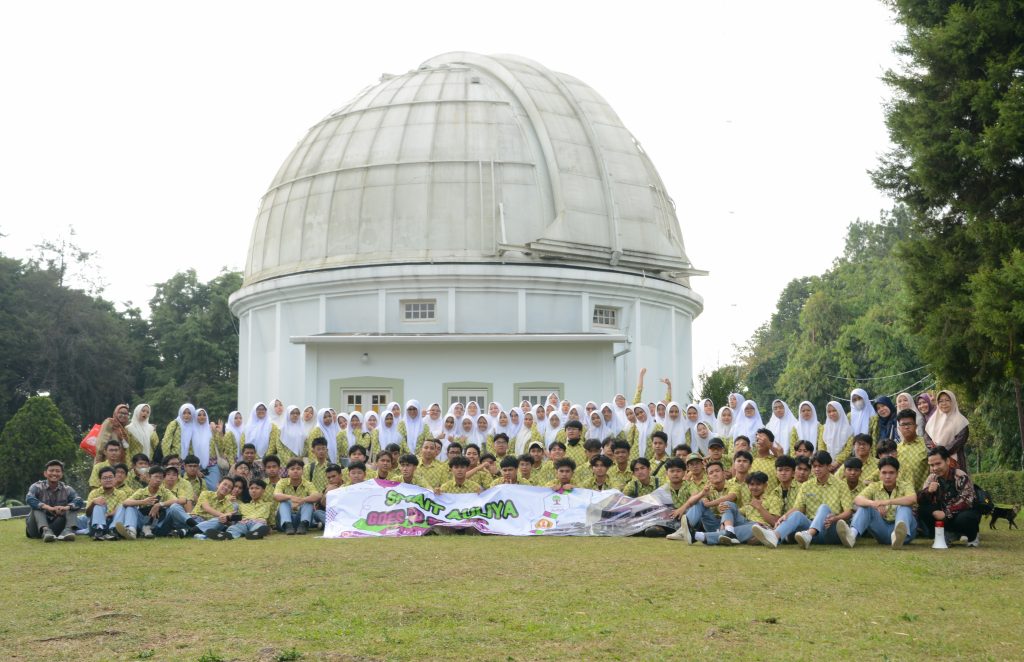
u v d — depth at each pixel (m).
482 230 35.38
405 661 6.69
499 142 36.78
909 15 18.48
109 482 15.27
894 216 90.50
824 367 66.94
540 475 17.19
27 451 40.47
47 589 9.58
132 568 11.05
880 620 7.98
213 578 10.20
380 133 37.69
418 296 34.94
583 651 6.93
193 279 68.94
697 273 37.78
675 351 38.19
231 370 67.38
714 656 6.79
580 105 38.66
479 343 33.91
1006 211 17.55
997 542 13.82
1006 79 16.69
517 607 8.48
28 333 56.38
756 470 15.36
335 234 36.47
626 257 36.19
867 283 78.12
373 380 33.75
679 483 15.47
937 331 17.92
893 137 18.64
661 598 8.96
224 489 16.05
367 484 16.14
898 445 14.48
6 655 6.92
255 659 6.74
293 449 20.95
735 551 12.70
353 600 8.84
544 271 34.81
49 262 62.94
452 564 11.25
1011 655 6.86
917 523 13.99
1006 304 15.69
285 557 12.02
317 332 35.78
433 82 39.53
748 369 88.81
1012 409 31.19
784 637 7.37
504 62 40.81
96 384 60.06
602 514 15.59
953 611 8.38
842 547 13.18
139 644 7.21
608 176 36.88
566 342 33.91
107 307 66.75
